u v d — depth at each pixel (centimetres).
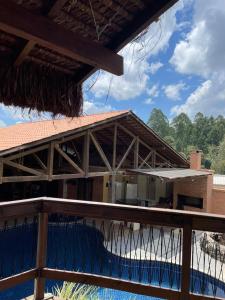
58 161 1773
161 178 1433
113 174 1512
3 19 195
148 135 1636
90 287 413
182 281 291
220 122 6862
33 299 337
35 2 207
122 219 305
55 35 220
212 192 1791
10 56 270
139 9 236
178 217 290
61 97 308
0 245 480
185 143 6919
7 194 1798
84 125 1330
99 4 225
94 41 246
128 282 312
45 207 327
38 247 331
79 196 1930
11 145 1126
